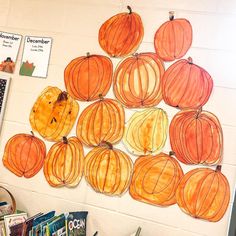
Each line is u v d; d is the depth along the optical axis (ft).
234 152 4.10
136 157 4.41
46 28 4.91
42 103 4.84
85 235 4.42
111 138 4.52
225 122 4.17
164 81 4.40
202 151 4.20
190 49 4.35
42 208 4.69
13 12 5.04
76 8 4.82
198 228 4.13
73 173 4.62
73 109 4.71
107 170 4.49
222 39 4.27
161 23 4.48
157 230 4.26
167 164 4.30
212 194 4.11
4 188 4.72
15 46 4.99
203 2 4.37
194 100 4.28
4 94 4.93
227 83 4.21
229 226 3.95
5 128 4.93
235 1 4.28
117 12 4.65
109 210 4.44
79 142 4.64
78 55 4.75
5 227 3.97
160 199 4.28
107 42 4.65
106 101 4.59
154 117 4.40
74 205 4.58
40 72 4.88
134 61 4.53
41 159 4.77
